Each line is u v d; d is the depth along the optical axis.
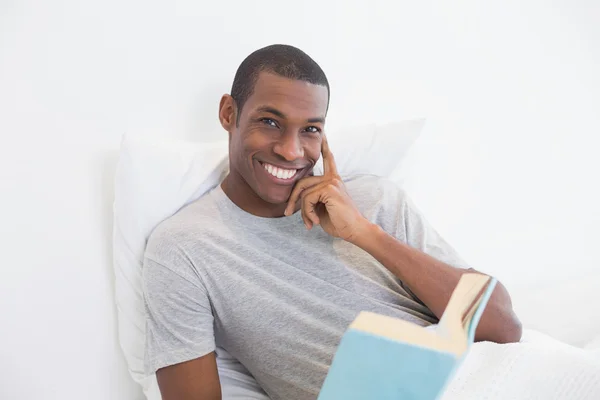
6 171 0.94
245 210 1.00
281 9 1.16
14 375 0.97
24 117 0.94
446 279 0.96
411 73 1.33
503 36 1.41
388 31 1.28
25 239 0.96
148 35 1.03
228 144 1.08
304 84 0.89
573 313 1.28
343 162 1.16
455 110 1.39
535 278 1.57
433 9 1.32
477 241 1.48
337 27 1.23
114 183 0.99
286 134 0.91
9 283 0.96
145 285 0.95
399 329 0.51
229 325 0.97
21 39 0.93
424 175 1.38
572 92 1.52
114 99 1.02
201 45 1.09
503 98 1.44
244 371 1.07
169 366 0.90
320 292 0.99
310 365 0.96
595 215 1.62
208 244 0.95
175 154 1.01
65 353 1.01
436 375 0.50
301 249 1.02
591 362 0.82
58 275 0.99
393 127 1.22
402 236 1.07
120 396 1.06
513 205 1.51
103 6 0.99
